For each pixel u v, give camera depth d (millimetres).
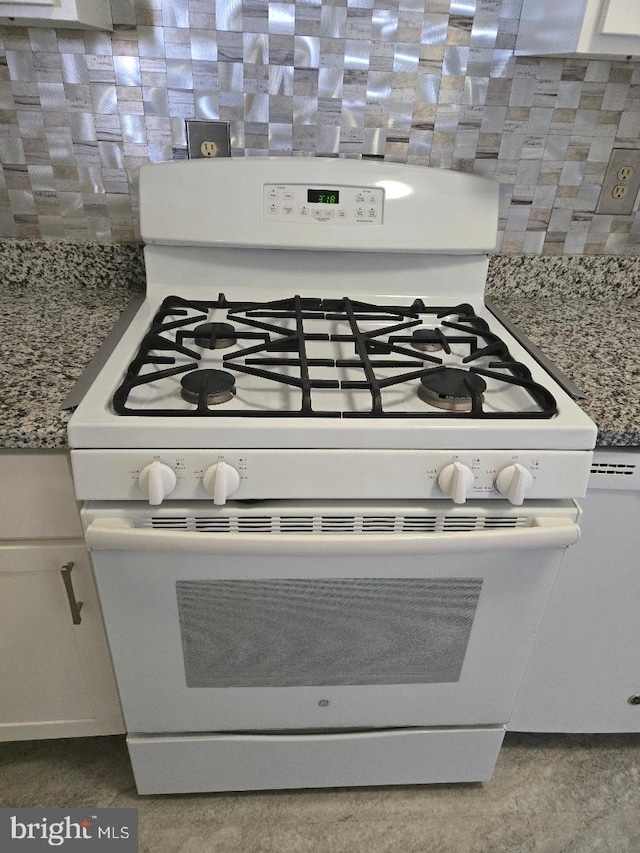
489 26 1174
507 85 1226
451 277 1248
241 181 1141
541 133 1271
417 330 1067
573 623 1069
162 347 944
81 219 1297
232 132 1245
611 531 970
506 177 1312
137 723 1046
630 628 1076
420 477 803
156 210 1142
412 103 1236
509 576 907
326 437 774
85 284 1330
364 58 1191
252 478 789
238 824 1173
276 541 789
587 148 1290
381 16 1156
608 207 1354
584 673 1138
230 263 1211
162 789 1148
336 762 1132
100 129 1219
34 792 1208
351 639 963
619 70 1217
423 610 936
